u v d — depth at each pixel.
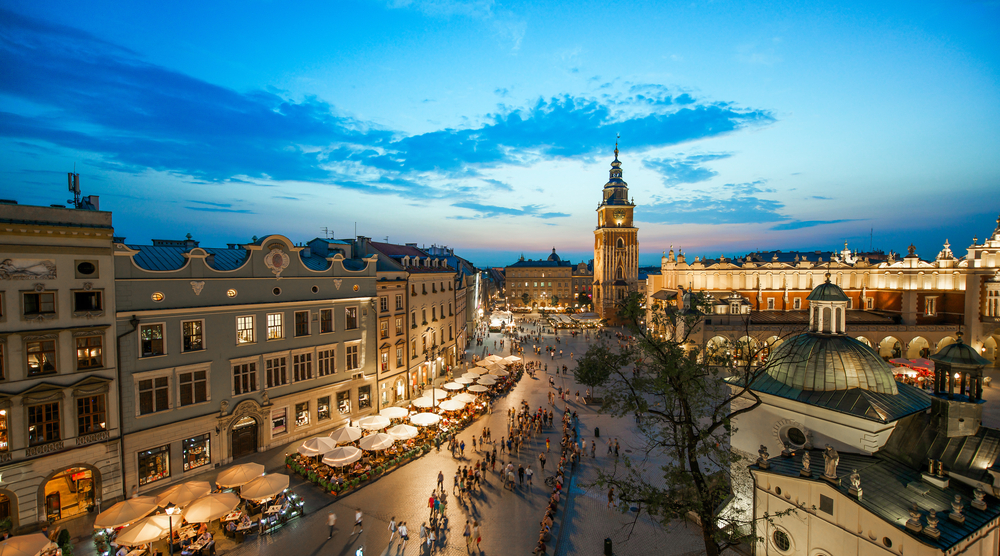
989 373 58.97
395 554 23.17
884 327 63.69
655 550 24.06
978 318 62.16
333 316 38.47
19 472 23.20
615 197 115.19
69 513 25.31
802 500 19.81
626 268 113.50
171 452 28.89
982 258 62.44
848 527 18.12
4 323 22.86
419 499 28.58
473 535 23.80
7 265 22.89
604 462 34.53
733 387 25.69
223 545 23.69
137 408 27.39
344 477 30.39
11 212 22.88
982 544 16.91
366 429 35.62
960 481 18.36
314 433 37.12
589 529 25.98
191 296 29.77
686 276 77.00
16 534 23.14
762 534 21.53
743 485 24.64
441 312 59.81
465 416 43.00
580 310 141.25
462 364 68.75
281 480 25.95
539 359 73.50
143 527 21.67
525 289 160.75
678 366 20.11
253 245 33.00
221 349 31.25
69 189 27.33
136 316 27.14
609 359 22.75
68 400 24.77
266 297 33.84
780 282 75.12
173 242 34.62
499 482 31.06
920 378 52.16
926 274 68.38
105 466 25.98
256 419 33.34
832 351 22.88
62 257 24.53
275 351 34.28
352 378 40.12
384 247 60.31
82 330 25.11
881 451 20.70
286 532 24.92
